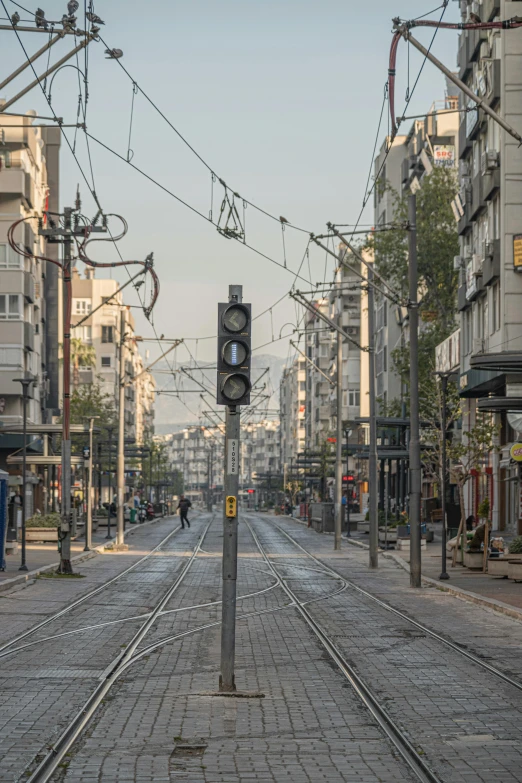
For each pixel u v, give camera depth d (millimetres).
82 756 9477
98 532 65750
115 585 30656
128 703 12141
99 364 134250
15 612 22984
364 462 102750
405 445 53719
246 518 102625
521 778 8719
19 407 64875
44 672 14547
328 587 30422
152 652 16703
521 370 32312
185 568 38094
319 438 121312
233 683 12984
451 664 15500
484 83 48562
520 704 12188
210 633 19297
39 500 71250
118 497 50281
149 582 31812
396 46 19125
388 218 93812
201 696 12602
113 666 15117
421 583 31062
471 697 12641
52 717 11312
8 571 33562
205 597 26969
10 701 12266
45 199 75375
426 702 12289
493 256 47688
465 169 55938
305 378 174000
